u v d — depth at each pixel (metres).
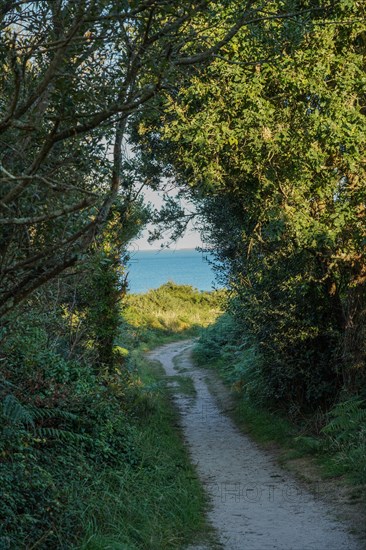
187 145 12.34
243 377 19.36
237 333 22.41
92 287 12.91
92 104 4.23
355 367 12.88
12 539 5.80
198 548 7.45
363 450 10.40
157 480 9.61
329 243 11.85
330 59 10.55
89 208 4.30
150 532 7.45
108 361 13.72
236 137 11.11
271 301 14.40
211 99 11.01
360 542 7.34
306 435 13.12
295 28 6.66
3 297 4.00
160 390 19.94
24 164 4.10
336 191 12.04
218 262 17.36
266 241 13.84
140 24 4.29
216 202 15.39
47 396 8.98
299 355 14.41
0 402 7.07
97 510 7.30
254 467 11.75
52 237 4.16
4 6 4.03
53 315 10.84
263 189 11.94
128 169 8.20
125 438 10.53
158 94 4.54
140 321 40.56
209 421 16.56
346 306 13.56
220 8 5.36
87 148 4.45
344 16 10.30
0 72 4.35
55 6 4.04
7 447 7.09
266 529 8.12
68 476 7.96
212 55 4.46
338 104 10.56
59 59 3.62
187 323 45.31
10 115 3.59
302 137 10.98
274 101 11.55
